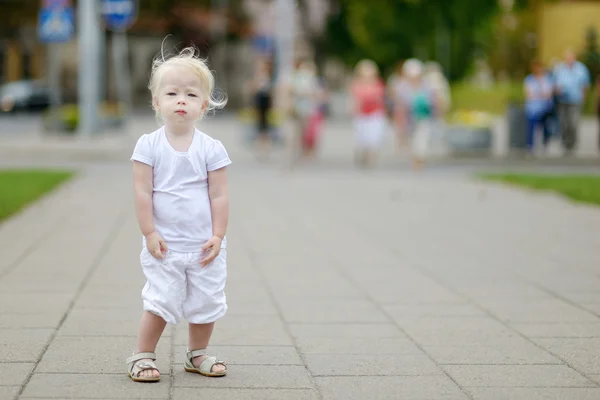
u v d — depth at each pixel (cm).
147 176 605
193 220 605
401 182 2161
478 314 838
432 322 805
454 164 2659
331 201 1773
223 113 6962
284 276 1019
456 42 6844
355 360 680
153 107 621
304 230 1384
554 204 1728
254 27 7662
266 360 678
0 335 731
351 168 2548
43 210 1579
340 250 1202
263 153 3039
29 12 7031
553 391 603
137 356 621
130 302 863
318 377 634
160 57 637
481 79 10050
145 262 611
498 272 1052
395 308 862
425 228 1414
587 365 668
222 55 7631
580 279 1011
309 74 2561
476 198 1825
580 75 2823
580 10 4312
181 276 607
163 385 608
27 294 895
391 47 6200
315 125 2747
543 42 4353
